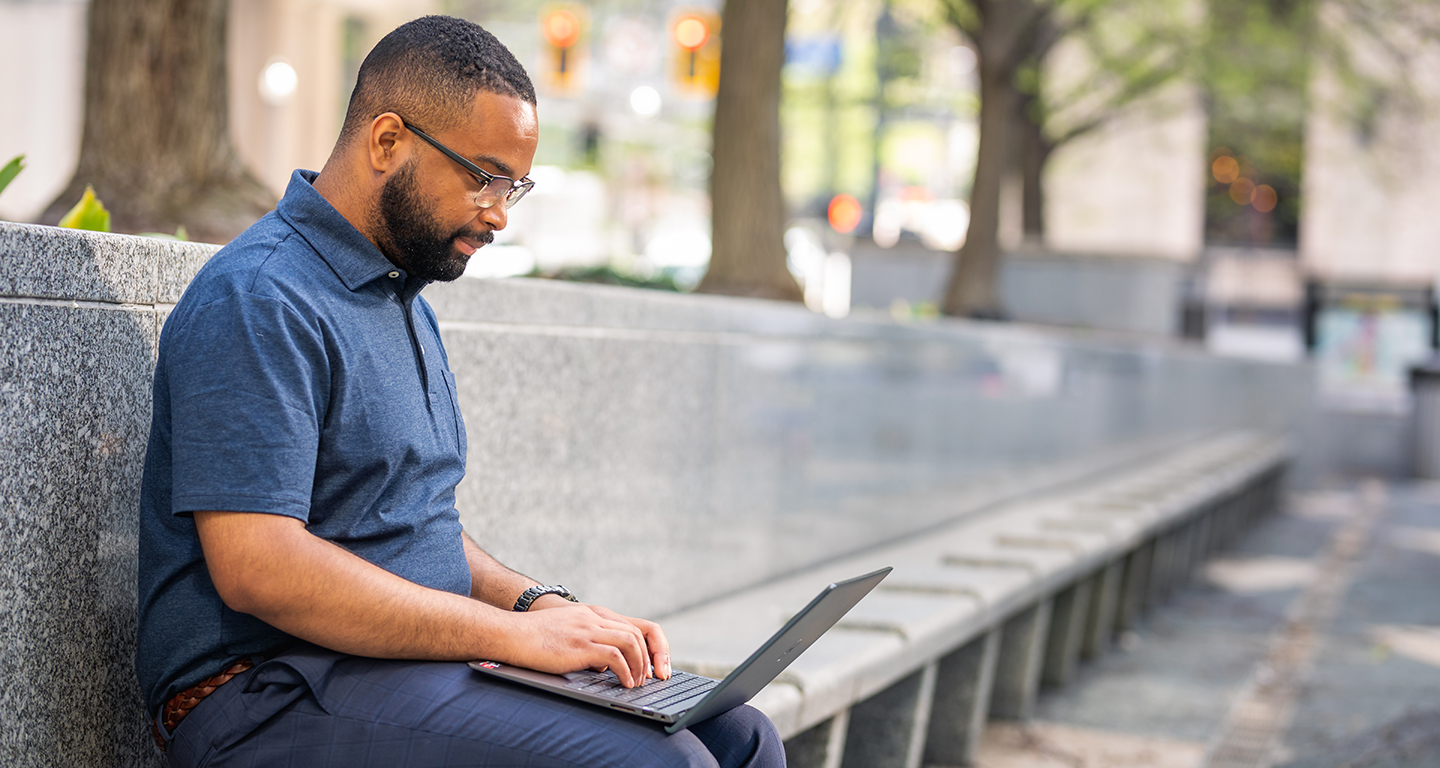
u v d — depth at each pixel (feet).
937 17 42.09
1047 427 28.91
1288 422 49.78
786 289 21.98
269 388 5.72
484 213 6.35
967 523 23.07
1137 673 20.77
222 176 14.19
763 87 21.91
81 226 9.17
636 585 13.55
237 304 5.78
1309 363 49.83
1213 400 45.88
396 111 6.18
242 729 5.98
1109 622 22.94
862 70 55.06
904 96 52.49
